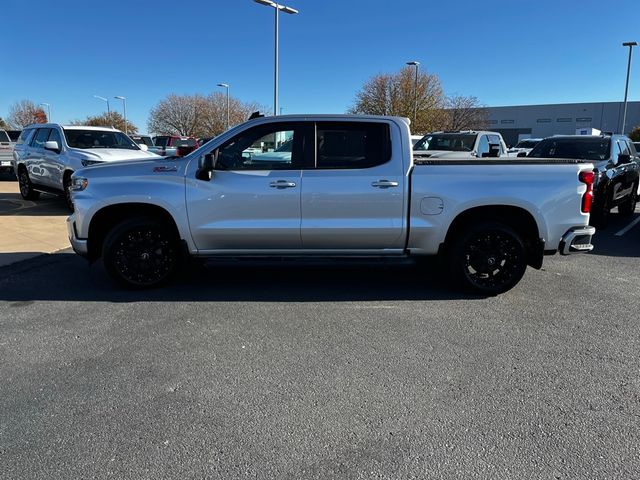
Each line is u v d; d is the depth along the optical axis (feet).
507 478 8.25
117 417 10.03
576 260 23.79
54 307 16.56
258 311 16.25
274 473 8.38
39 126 41.09
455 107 187.52
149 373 11.94
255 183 17.15
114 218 18.47
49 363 12.46
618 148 36.04
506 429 9.64
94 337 14.08
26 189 42.80
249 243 17.66
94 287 18.80
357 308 16.60
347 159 17.26
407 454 8.87
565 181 17.21
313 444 9.17
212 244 17.74
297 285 19.22
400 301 17.33
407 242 17.53
